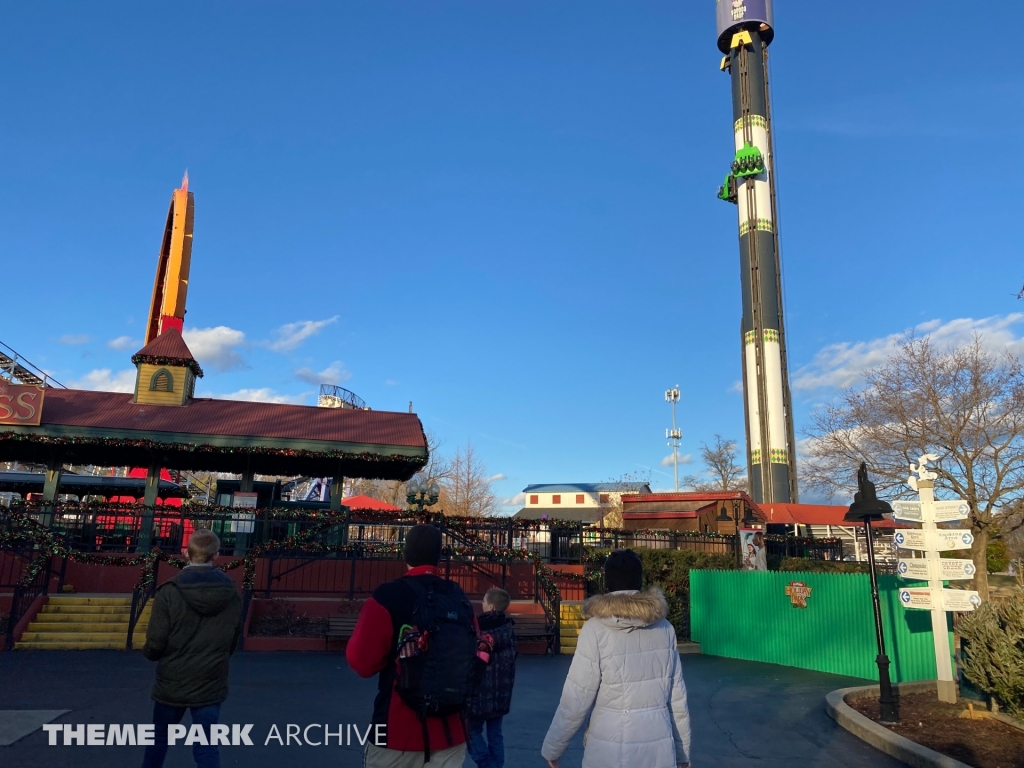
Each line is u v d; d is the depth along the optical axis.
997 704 9.84
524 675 13.23
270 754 7.32
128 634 14.16
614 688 3.76
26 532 15.66
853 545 38.16
